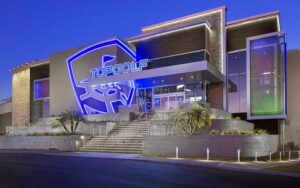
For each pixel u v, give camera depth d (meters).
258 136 21.20
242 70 34.22
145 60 34.59
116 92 35.56
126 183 11.23
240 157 19.98
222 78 34.41
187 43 36.50
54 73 42.91
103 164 17.22
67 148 27.50
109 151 25.00
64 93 41.34
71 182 11.46
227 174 13.66
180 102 32.66
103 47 38.03
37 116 47.44
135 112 32.72
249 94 32.53
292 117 35.72
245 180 12.08
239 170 15.16
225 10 36.00
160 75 31.69
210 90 35.31
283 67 31.84
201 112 21.78
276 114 31.25
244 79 33.97
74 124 30.73
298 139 34.91
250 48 33.06
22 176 12.97
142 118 30.55
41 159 20.36
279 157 22.02
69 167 15.91
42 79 47.53
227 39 35.56
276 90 31.36
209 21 36.66
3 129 56.75
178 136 21.42
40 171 14.48
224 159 19.47
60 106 41.50
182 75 31.55
